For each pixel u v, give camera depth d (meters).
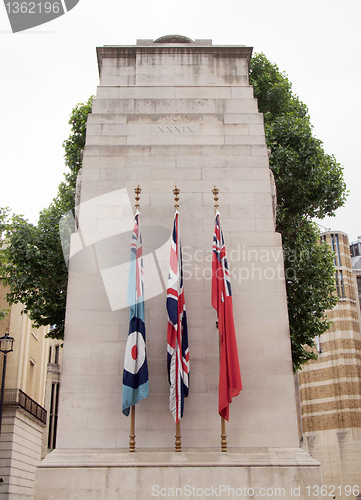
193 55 18.30
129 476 12.12
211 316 14.18
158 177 15.62
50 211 21.41
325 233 55.12
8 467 27.58
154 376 13.55
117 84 17.94
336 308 52.16
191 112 17.06
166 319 14.13
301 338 21.05
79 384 13.43
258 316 14.17
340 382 49.91
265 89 24.53
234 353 12.77
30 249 19.42
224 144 16.31
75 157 23.06
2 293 30.75
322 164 21.66
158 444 12.92
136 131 16.50
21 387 30.12
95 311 14.12
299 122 22.14
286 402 13.32
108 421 13.08
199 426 13.08
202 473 12.16
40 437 34.47
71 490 12.02
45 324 20.44
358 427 48.44
